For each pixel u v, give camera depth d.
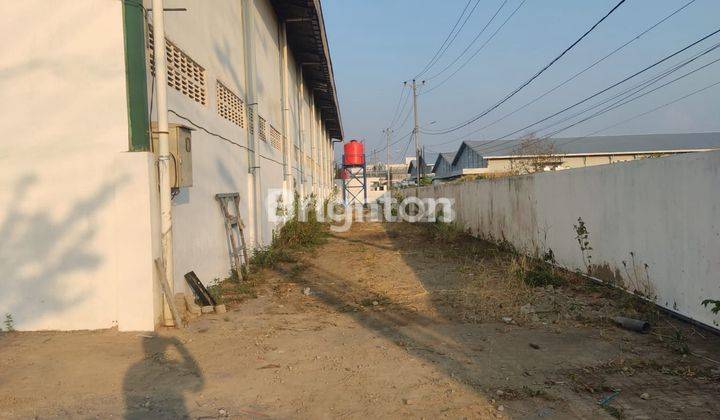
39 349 5.11
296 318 6.66
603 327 5.91
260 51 13.91
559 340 5.50
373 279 9.48
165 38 6.80
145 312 5.73
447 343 5.50
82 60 5.67
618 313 6.45
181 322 5.99
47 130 5.67
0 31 5.65
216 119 9.30
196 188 8.02
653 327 5.83
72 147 5.69
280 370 4.70
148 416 3.73
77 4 5.65
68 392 4.12
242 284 8.90
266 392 4.19
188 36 7.86
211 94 9.05
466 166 50.91
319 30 18.45
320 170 36.69
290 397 4.10
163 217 6.04
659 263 6.45
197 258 7.97
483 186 14.87
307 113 27.34
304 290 8.45
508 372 4.61
